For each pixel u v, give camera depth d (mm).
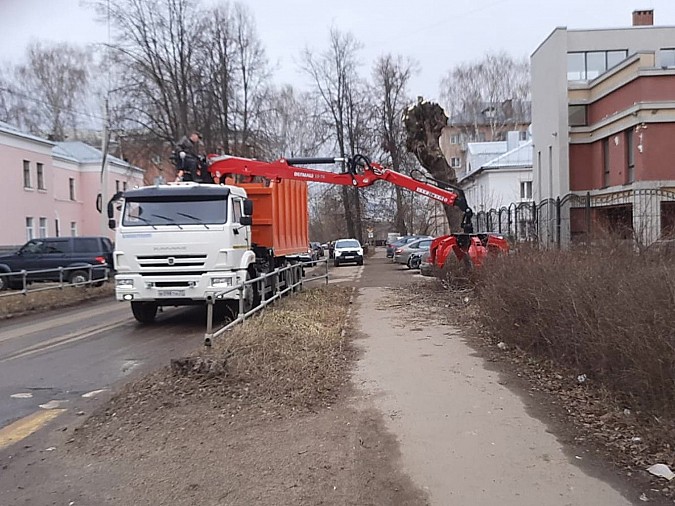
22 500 4570
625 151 24344
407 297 16594
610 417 5902
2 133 34875
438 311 13773
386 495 4480
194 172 15469
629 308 5684
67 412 6848
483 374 7848
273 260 15508
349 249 38594
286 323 11164
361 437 5660
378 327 11727
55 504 4488
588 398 6582
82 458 5359
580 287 6930
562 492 4449
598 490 4465
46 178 39875
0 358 10062
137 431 5953
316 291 18625
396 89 49469
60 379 8461
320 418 6230
